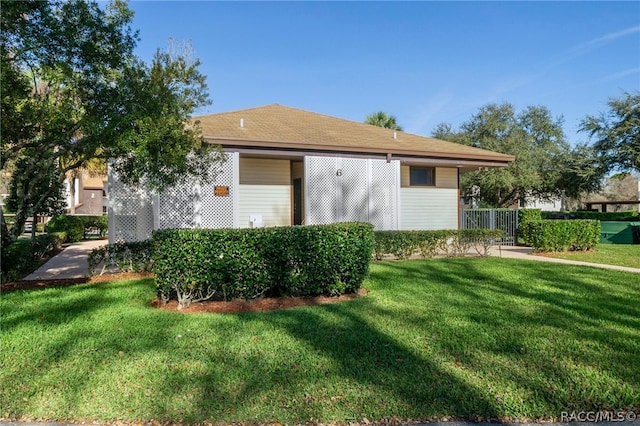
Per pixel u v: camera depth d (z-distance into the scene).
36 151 7.23
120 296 6.64
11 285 7.79
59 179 8.73
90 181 36.69
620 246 15.25
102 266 10.06
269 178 13.75
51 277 8.74
